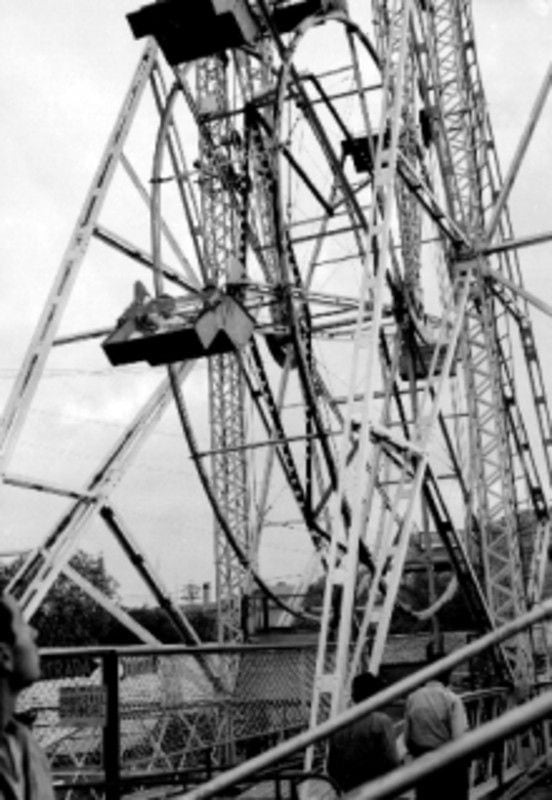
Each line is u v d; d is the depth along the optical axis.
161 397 18.36
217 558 33.16
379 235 13.88
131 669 11.16
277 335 21.67
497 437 17.95
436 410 16.02
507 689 16.50
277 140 16.16
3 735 2.46
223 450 19.23
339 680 11.45
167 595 19.62
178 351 14.50
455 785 7.68
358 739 6.78
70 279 15.48
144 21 14.34
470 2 20.55
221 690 13.09
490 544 17.81
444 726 8.09
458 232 17.42
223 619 32.59
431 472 16.59
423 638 23.47
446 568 24.59
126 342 14.32
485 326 18.31
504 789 14.11
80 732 10.74
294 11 16.92
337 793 6.66
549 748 16.53
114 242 16.41
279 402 22.94
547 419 21.34
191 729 13.27
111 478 17.22
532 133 17.55
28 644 2.56
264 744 14.81
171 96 17.64
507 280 17.77
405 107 19.20
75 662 7.93
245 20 14.83
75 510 16.61
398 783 2.23
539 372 21.52
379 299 13.25
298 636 26.14
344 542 17.69
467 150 19.52
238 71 19.88
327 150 18.78
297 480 20.83
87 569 78.94
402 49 15.38
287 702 15.12
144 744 12.07
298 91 18.06
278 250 16.45
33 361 15.00
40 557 16.30
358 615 21.38
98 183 16.14
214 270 19.06
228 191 19.36
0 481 14.55
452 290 17.80
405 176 15.80
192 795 2.99
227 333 14.59
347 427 12.63
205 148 19.41
